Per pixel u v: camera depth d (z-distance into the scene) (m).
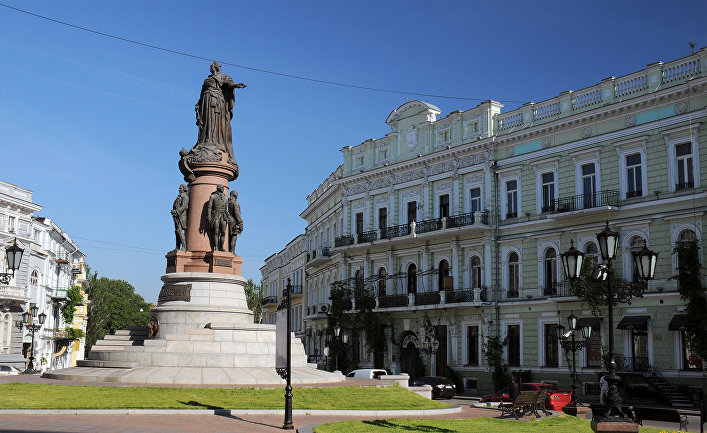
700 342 31.97
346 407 19.02
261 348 24.03
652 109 35.91
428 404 20.97
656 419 18.84
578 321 37.69
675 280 34.00
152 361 22.78
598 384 36.16
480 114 45.22
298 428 15.20
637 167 36.53
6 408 16.08
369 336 49.38
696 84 33.62
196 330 23.89
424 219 48.16
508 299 42.41
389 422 16.72
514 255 42.81
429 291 47.28
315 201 66.62
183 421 15.73
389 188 51.28
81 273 85.25
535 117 42.25
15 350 54.28
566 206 38.94
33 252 58.84
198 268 25.75
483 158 44.47
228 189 27.45
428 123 48.75
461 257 45.62
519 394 21.67
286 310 16.47
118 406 16.81
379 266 51.84
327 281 61.81
